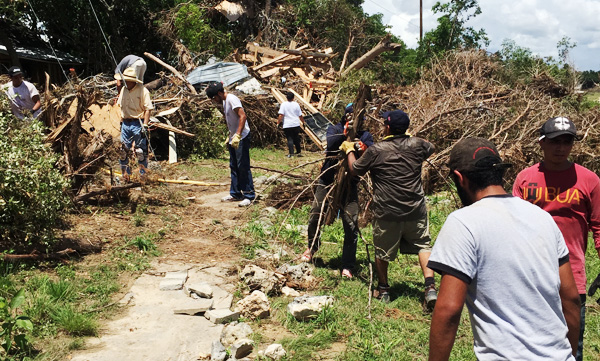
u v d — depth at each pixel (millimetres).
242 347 3543
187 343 3715
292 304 4234
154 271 5000
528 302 1935
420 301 4703
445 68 13992
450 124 9180
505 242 1962
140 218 6496
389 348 3725
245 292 4656
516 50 20812
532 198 3242
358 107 4840
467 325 4219
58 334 3697
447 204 8180
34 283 4352
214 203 7723
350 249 5152
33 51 22453
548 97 11984
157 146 12023
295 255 5668
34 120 5840
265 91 16047
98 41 24125
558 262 2064
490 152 2139
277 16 27141
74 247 5258
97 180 6738
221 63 16828
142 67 9180
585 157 9648
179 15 22578
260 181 9461
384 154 4414
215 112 12648
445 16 29469
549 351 1912
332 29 29859
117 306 4203
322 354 3676
